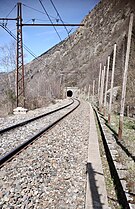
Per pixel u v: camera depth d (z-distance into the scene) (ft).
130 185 13.48
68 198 13.12
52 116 57.11
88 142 28.02
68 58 415.23
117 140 28.60
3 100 84.38
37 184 14.75
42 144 25.70
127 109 75.92
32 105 90.22
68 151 23.65
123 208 12.44
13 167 17.57
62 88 283.38
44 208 11.89
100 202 12.60
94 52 336.49
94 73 243.19
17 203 12.12
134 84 89.20
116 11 373.81
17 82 70.08
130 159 19.60
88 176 16.30
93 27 435.12
